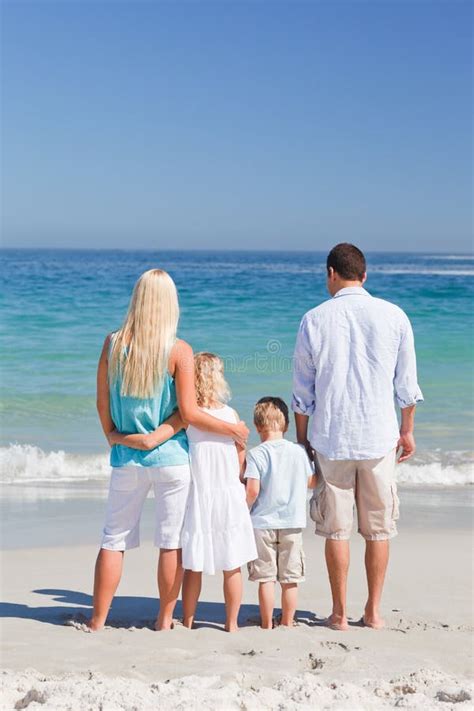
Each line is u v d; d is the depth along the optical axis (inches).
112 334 165.5
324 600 190.9
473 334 794.8
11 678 128.9
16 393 503.2
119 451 163.3
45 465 350.3
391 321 166.1
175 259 5905.5
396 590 197.9
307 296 1187.3
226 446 165.9
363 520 169.0
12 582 203.6
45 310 927.0
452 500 311.1
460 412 470.6
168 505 162.9
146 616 175.6
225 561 162.7
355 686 122.6
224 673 131.4
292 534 169.5
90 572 214.2
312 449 173.9
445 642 155.6
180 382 160.9
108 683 122.7
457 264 4724.4
